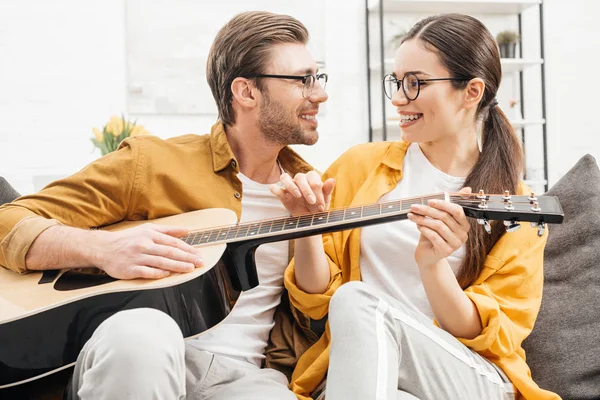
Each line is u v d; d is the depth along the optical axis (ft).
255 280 4.41
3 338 3.73
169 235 4.18
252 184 5.09
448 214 3.76
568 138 14.02
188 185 4.84
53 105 12.28
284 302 5.17
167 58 12.53
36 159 12.28
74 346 3.81
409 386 3.79
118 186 4.71
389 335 3.59
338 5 13.19
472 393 3.91
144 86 12.50
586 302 4.96
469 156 5.01
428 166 5.02
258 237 4.19
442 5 12.94
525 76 13.82
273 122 4.92
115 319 3.29
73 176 4.69
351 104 13.30
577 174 5.51
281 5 12.91
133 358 3.10
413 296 4.76
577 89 13.97
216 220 4.61
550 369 4.80
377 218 3.99
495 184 4.80
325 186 4.27
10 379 3.76
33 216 4.37
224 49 5.00
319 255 4.65
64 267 4.22
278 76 4.88
